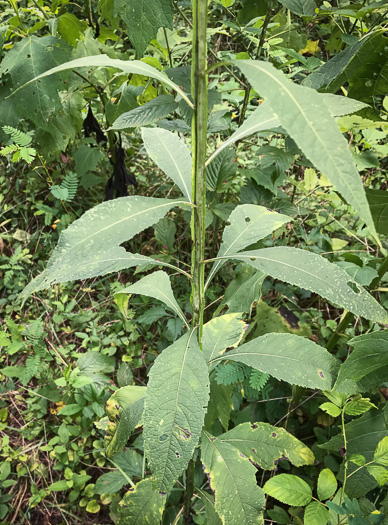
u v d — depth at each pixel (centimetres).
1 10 292
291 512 155
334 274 87
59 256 72
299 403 177
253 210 114
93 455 190
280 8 220
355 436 133
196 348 89
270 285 207
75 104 209
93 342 230
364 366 102
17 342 213
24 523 181
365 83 121
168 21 99
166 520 157
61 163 280
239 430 121
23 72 157
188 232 252
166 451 75
